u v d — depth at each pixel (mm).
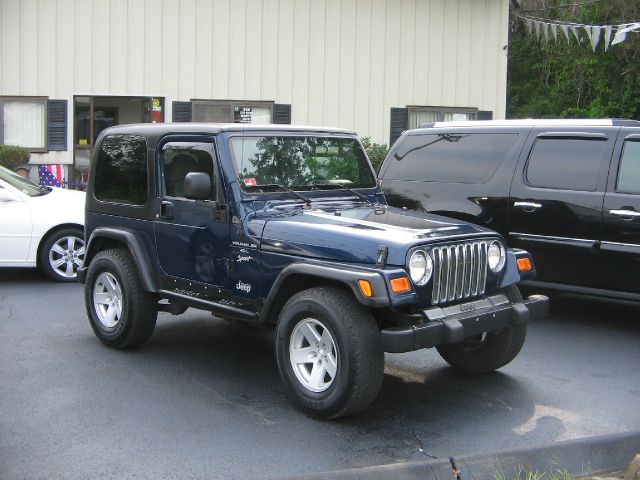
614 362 6324
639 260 6734
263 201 5480
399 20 15914
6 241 9109
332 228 4953
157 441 4574
